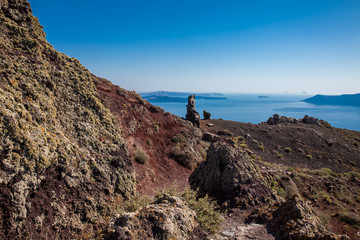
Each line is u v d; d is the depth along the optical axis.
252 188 9.68
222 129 47.22
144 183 13.36
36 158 5.84
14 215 4.93
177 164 20.42
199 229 6.02
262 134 48.09
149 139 21.73
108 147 9.09
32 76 7.89
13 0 9.49
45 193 5.88
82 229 6.21
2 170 5.07
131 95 28.77
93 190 7.28
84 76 10.79
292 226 5.99
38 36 9.78
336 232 12.03
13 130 5.58
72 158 7.13
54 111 7.85
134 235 4.70
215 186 10.23
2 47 7.79
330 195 17.84
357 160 42.53
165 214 5.41
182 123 30.69
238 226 6.98
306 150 43.62
